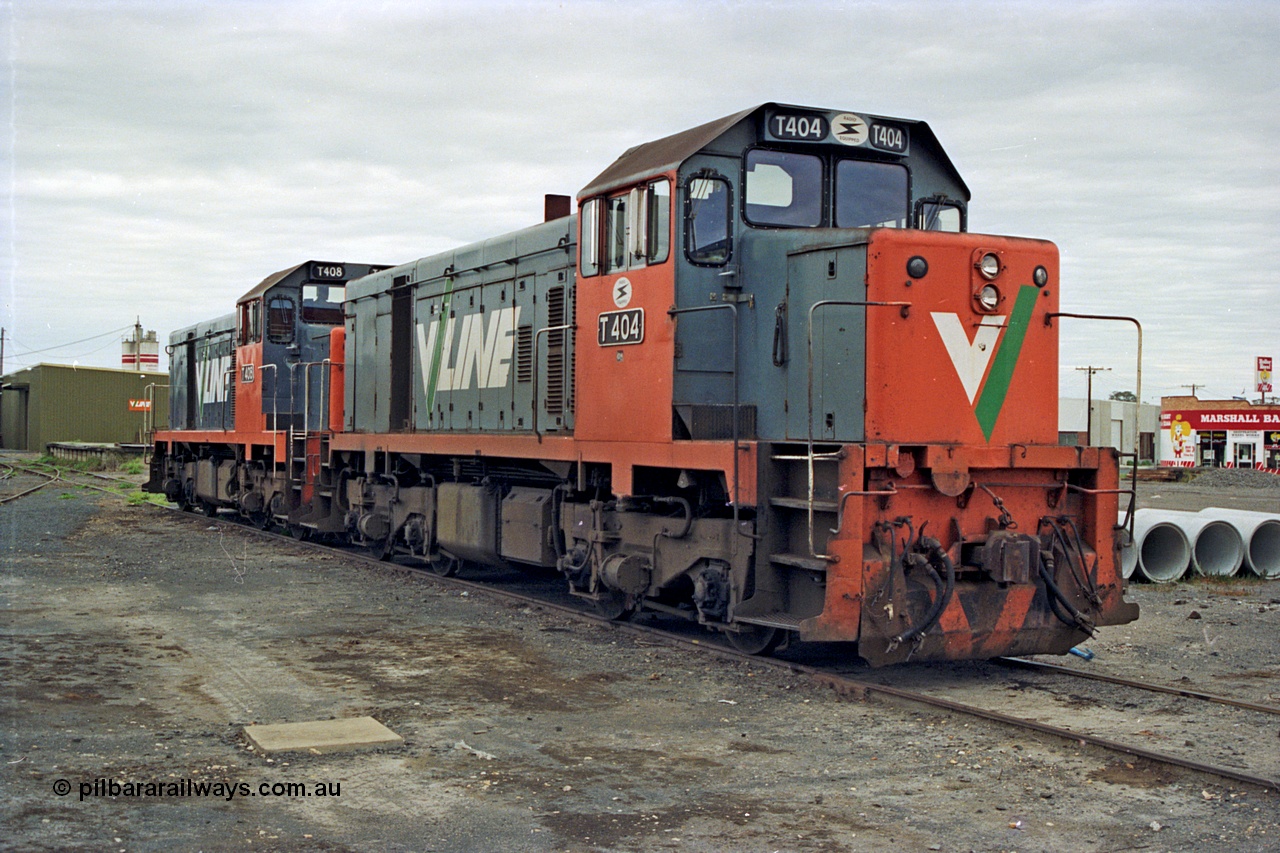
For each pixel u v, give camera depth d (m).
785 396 8.77
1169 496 30.92
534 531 11.66
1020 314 8.41
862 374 8.09
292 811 5.36
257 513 20.14
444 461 14.53
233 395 21.95
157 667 8.41
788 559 8.12
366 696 7.62
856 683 7.86
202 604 11.40
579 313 10.52
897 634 7.73
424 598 12.08
